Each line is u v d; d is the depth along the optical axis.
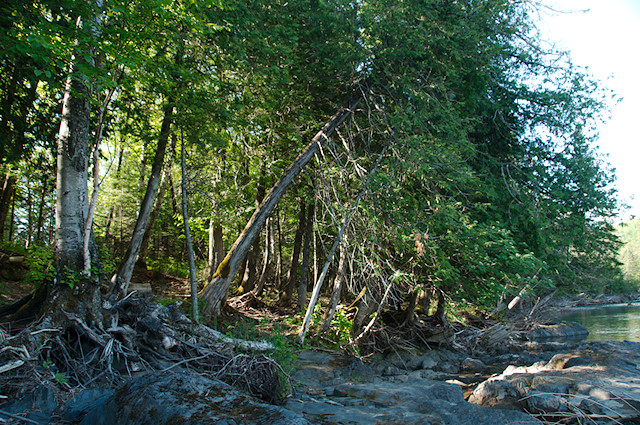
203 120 11.93
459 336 19.05
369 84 15.52
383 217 14.74
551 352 18.66
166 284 20.44
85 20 7.07
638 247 87.69
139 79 10.07
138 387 4.39
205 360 7.93
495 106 17.02
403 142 14.07
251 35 12.05
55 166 14.69
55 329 6.75
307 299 24.02
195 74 10.97
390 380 12.58
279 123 15.88
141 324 7.71
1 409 5.29
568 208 17.47
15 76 11.64
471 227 13.67
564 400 8.38
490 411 7.49
